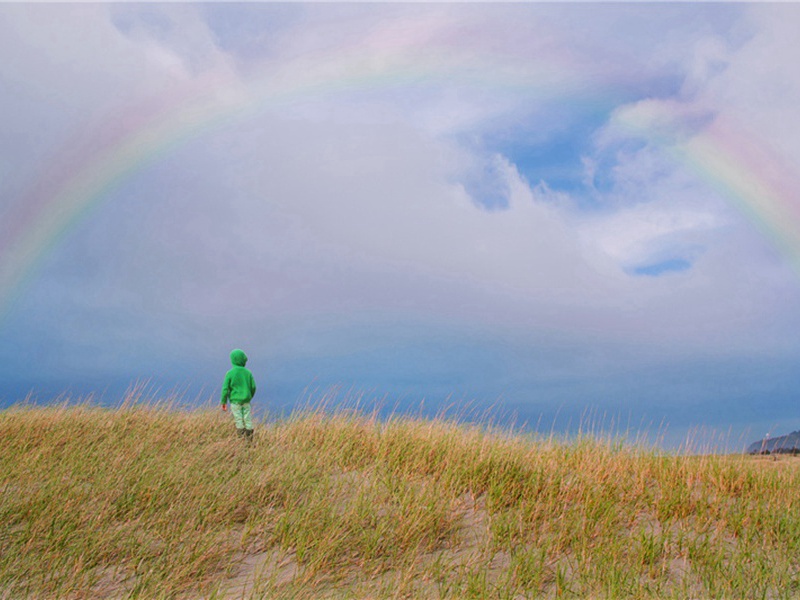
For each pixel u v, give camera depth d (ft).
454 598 15.51
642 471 27.25
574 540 19.72
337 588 16.47
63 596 15.49
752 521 22.16
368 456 29.40
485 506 23.34
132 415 34.78
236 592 16.12
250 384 33.96
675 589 16.17
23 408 34.50
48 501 20.51
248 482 23.45
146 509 20.72
